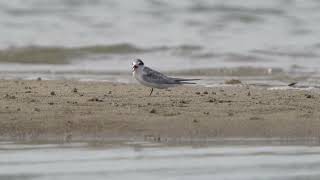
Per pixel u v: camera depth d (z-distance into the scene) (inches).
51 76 941.2
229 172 514.3
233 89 802.8
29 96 727.1
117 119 650.2
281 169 522.6
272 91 785.6
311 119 657.6
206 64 1059.3
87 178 496.7
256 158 551.2
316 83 895.1
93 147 579.8
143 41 1206.3
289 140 604.1
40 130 625.3
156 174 509.0
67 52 1126.4
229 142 597.3
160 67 1032.8
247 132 625.6
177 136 613.9
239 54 1124.5
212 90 789.2
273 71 1004.6
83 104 693.9
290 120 653.9
